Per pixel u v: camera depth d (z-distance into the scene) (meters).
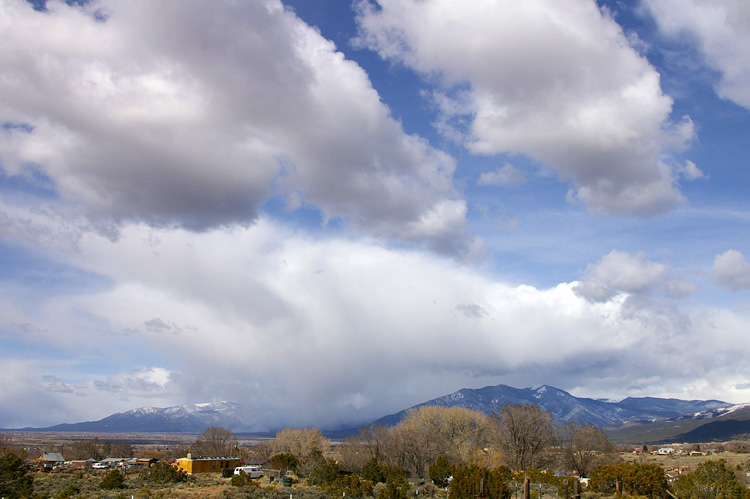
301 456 140.62
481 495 52.41
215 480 88.38
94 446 168.25
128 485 80.88
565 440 109.75
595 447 107.50
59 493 64.44
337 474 86.38
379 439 112.81
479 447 125.88
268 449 149.25
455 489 55.16
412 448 107.38
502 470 84.62
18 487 60.41
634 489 66.12
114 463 126.81
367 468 89.69
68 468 112.12
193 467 105.69
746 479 84.00
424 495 68.81
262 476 97.25
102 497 63.75
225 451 160.75
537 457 106.25
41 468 106.88
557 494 68.31
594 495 67.38
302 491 69.62
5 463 60.56
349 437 117.31
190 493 69.62
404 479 82.06
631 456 183.38
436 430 126.75
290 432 150.50
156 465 96.06
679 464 134.75
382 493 57.72
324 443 167.88
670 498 59.44
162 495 65.56
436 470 87.44
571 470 108.25
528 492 48.31
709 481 56.03
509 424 107.94
